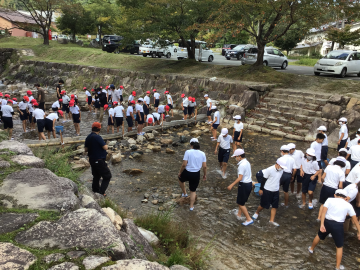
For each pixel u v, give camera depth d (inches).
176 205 263.6
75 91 947.3
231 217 247.6
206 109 632.4
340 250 183.2
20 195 137.5
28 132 484.7
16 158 185.5
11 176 158.1
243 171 229.9
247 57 820.0
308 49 1865.2
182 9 727.7
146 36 773.9
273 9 577.6
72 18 1430.9
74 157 364.8
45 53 1273.4
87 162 348.2
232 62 1045.2
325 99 525.7
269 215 253.6
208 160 389.1
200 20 773.9
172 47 1133.7
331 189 234.1
